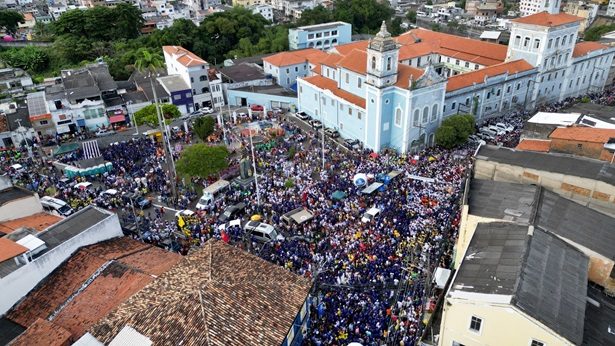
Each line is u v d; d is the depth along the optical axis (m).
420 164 62.88
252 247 45.66
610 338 28.16
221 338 27.75
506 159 43.88
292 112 90.94
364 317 35.84
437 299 36.47
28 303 35.62
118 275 36.59
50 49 126.12
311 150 70.12
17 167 65.81
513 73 80.31
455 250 40.94
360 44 94.62
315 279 39.44
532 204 37.09
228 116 88.06
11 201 45.31
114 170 64.12
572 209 37.03
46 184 60.56
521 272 29.12
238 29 133.25
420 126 69.44
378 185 54.91
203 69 93.50
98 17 129.75
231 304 29.95
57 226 40.88
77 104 82.88
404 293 38.19
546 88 87.50
